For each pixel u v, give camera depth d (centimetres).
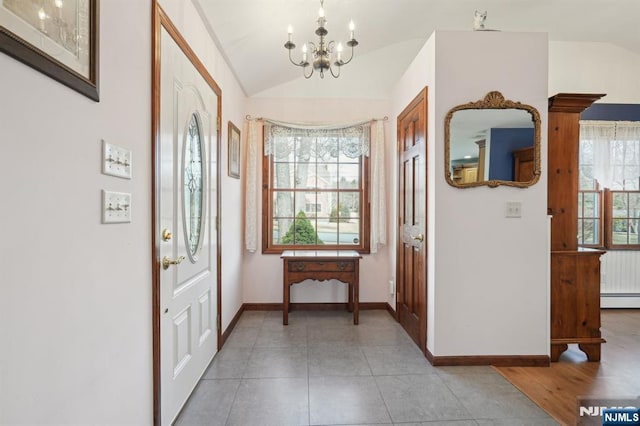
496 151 246
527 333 246
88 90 105
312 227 389
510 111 247
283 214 388
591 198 394
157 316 154
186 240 192
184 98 188
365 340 292
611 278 391
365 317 354
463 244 246
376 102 381
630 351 271
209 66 236
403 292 324
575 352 271
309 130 378
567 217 264
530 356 246
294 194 387
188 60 194
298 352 265
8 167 78
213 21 224
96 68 109
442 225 245
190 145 201
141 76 142
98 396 113
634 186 389
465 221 246
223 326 280
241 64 298
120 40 126
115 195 122
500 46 246
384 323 336
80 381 104
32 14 84
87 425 107
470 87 246
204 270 227
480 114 247
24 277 83
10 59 78
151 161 150
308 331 312
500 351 246
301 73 369
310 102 379
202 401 196
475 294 246
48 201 90
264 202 378
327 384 217
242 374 228
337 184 389
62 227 96
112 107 120
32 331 85
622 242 394
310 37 303
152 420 152
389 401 198
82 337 104
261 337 296
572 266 254
